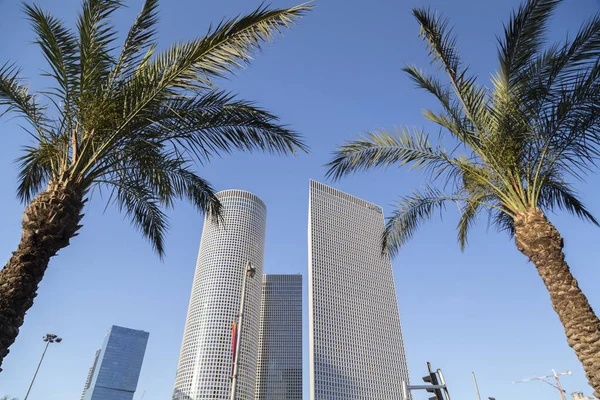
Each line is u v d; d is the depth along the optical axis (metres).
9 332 6.80
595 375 7.88
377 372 167.88
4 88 9.48
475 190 12.37
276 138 10.82
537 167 10.96
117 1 9.72
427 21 11.41
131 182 11.90
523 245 9.90
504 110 10.80
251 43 8.19
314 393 149.62
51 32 9.12
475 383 45.09
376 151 12.97
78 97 9.34
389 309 191.38
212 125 10.43
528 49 10.56
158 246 13.41
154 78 9.15
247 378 169.50
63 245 8.06
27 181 11.88
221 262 194.00
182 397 158.75
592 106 9.62
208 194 13.12
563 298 8.82
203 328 174.00
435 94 12.09
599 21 9.49
